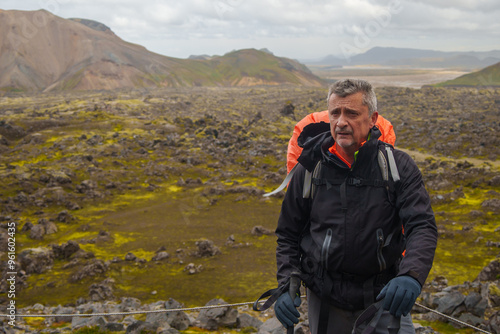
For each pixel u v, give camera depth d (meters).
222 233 71.44
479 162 119.19
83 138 147.88
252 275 53.06
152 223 78.31
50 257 59.59
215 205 89.25
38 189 98.31
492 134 147.25
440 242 63.00
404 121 194.50
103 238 69.19
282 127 180.38
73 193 97.62
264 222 77.62
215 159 132.00
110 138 152.25
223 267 56.09
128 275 54.22
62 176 105.19
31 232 71.31
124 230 74.75
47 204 90.31
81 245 66.31
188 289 49.19
